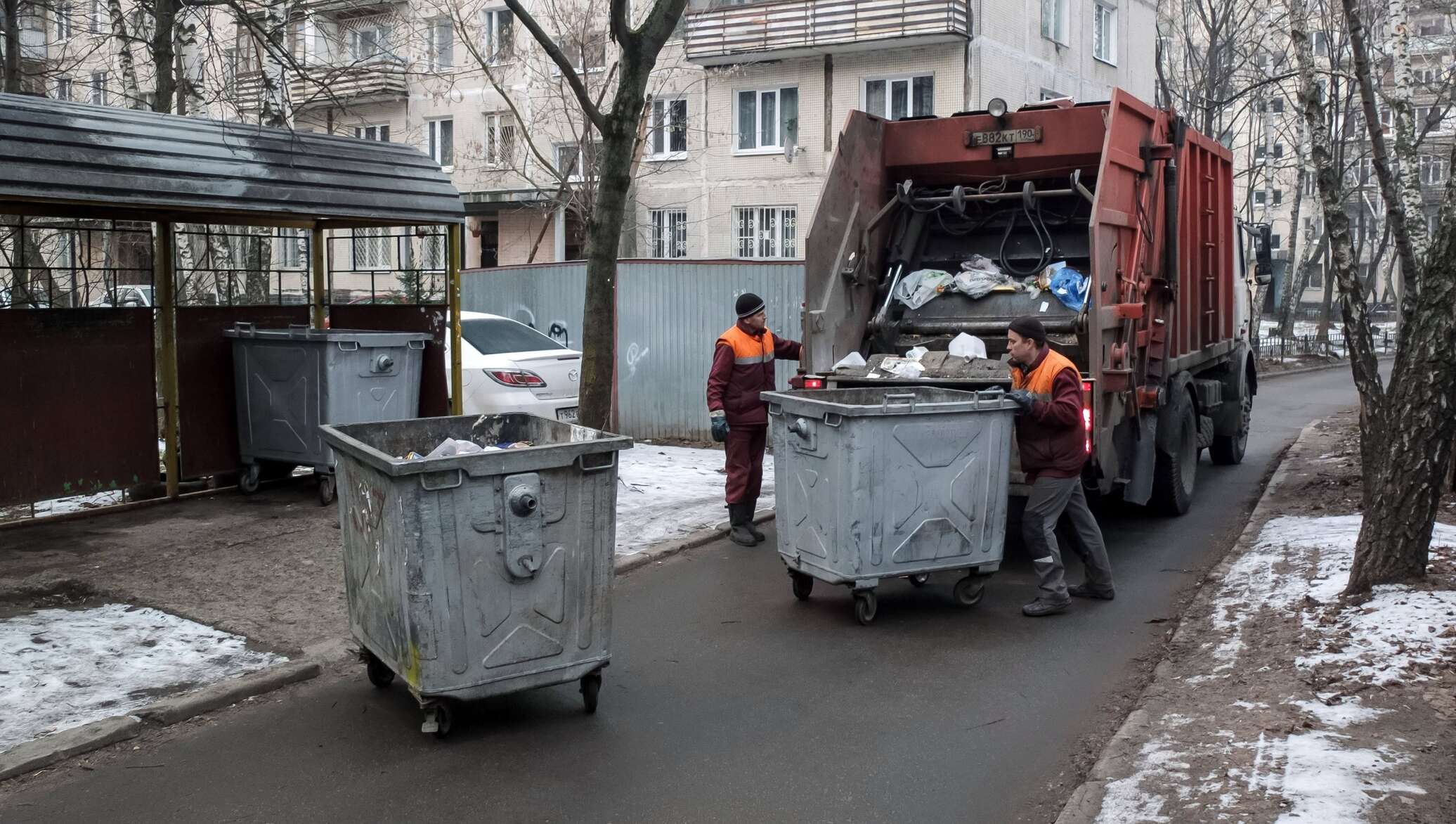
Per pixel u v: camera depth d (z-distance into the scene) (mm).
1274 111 35438
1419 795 3887
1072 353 8508
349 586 5453
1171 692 5293
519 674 4984
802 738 4961
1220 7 31031
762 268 13469
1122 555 8328
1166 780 4219
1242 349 12289
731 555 8266
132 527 8398
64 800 4344
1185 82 30906
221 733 4984
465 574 4809
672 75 26859
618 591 7320
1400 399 6117
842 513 6500
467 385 11172
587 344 9086
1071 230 9453
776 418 7000
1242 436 12570
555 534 4988
